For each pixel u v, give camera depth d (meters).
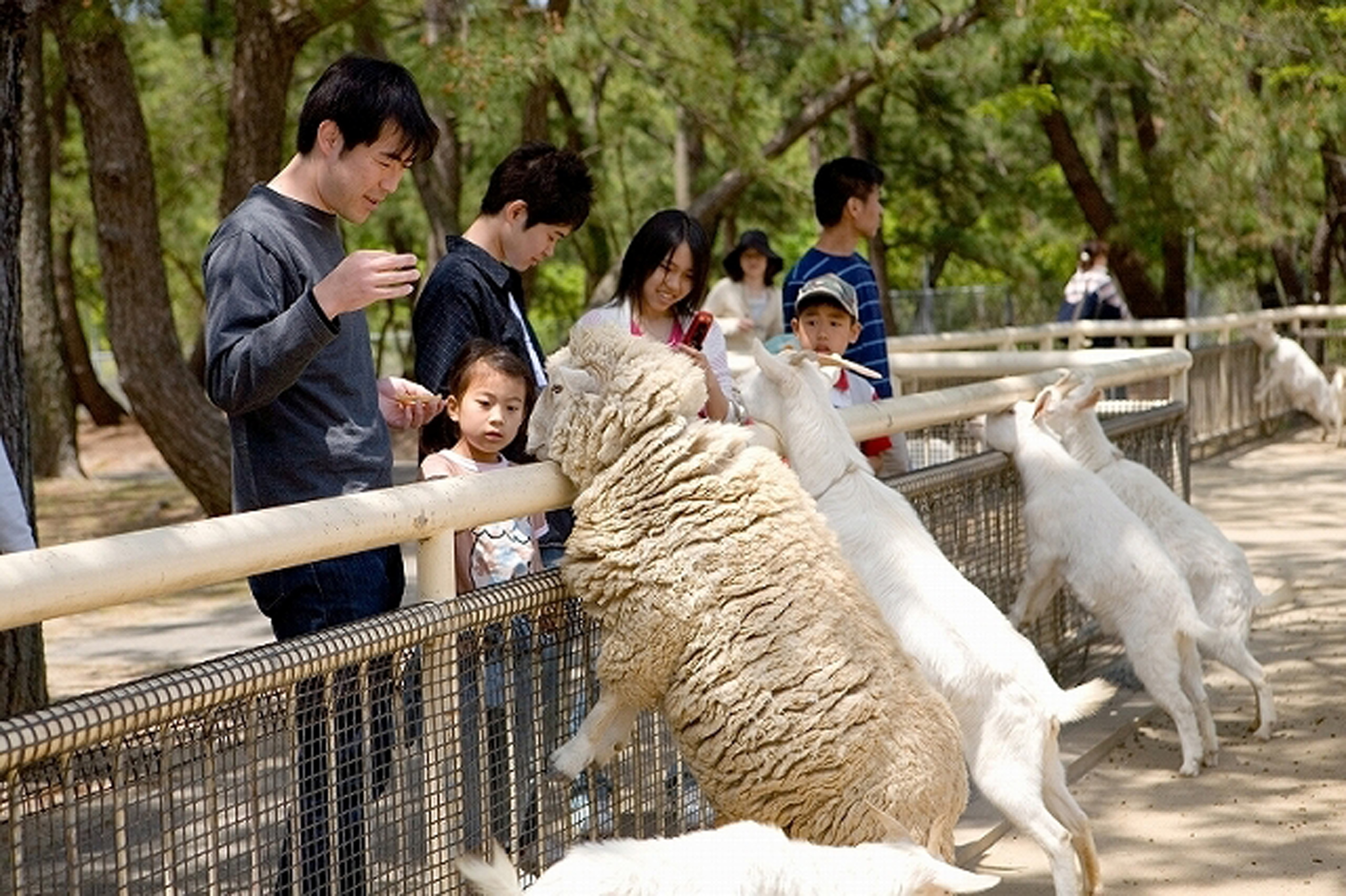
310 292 2.91
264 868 2.48
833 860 2.71
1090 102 19.78
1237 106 14.54
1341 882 4.25
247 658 2.42
